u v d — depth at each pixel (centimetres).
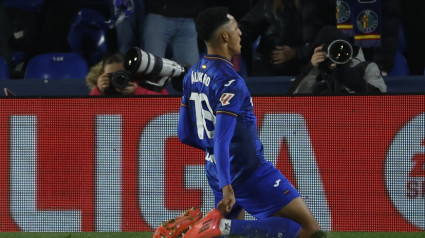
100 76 1930
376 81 1891
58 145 1750
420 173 1700
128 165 1742
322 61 1877
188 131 1388
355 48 1920
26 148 1755
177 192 1736
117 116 1739
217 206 1315
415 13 2719
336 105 1706
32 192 1756
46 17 2862
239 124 1274
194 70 1320
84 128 1744
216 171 1302
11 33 2827
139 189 1741
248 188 1303
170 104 1730
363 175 1709
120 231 1745
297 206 1311
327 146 1711
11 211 1761
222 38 1281
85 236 1711
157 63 1845
